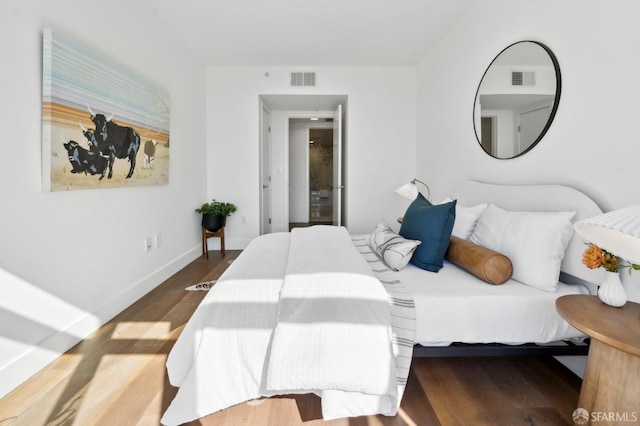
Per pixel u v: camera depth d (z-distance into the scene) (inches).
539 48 76.7
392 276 69.2
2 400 57.2
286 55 155.6
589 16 62.9
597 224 39.3
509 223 70.7
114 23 92.7
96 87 81.8
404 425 52.6
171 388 60.7
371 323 51.8
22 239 63.2
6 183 60.0
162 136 119.6
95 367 67.3
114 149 89.8
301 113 221.8
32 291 65.4
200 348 52.7
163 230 123.3
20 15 62.6
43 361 67.1
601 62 60.6
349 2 109.0
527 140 81.4
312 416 54.6
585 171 64.6
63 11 73.3
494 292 60.3
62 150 71.0
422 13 115.6
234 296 56.8
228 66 170.1
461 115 119.4
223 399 52.4
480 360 71.3
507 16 90.4
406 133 173.3
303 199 304.7
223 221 161.9
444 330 57.7
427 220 76.6
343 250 74.5
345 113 188.9
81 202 79.1
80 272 78.8
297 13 115.7
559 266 61.7
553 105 72.4
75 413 54.2
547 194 70.7
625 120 56.2
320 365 50.2
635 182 54.7
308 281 57.4
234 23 122.8
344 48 147.6
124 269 97.6
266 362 53.3
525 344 60.9
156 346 75.7
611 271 47.4
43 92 67.2
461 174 119.6
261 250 79.7
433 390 61.3
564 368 68.2
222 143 173.3
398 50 149.6
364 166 175.2
